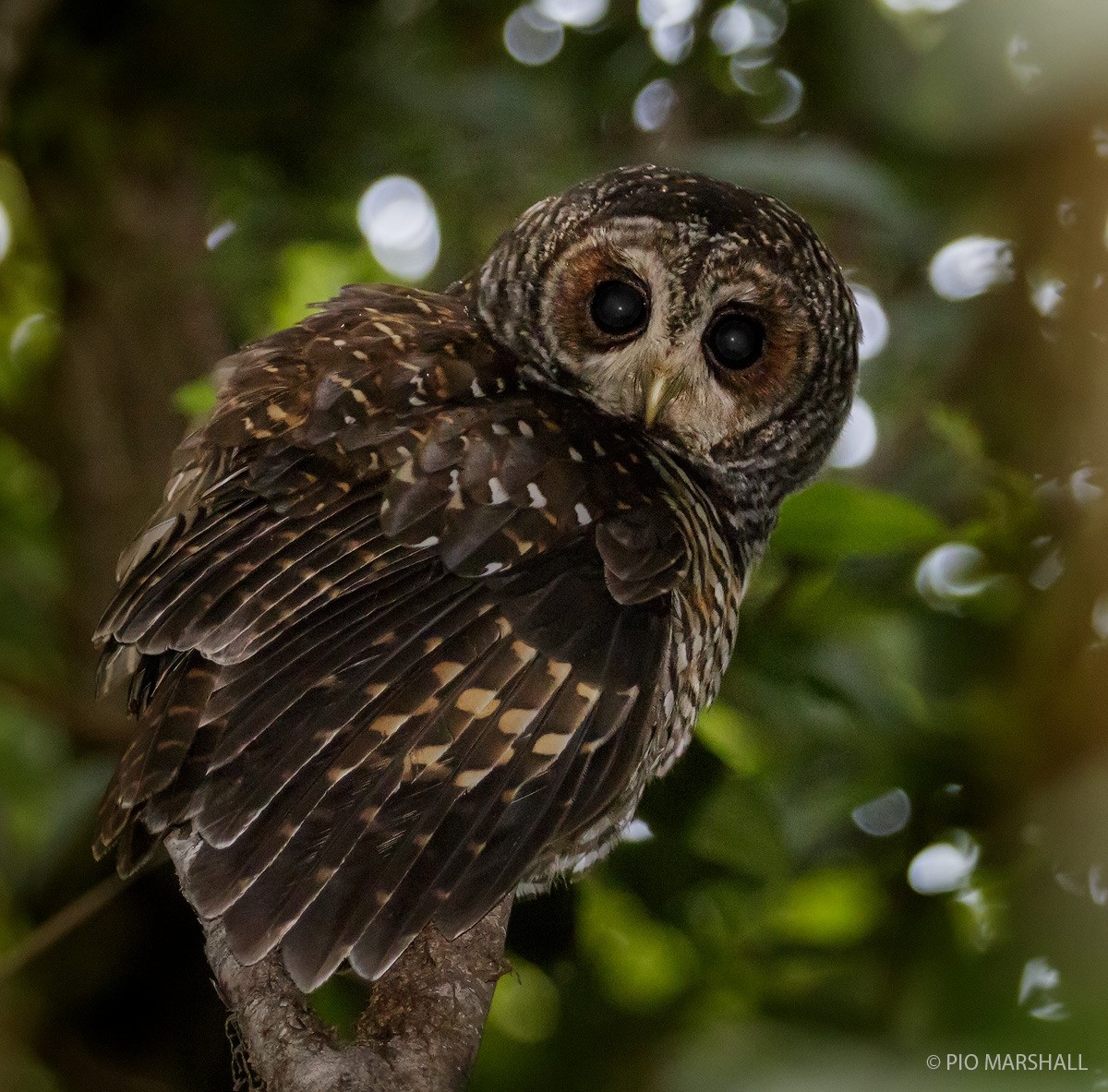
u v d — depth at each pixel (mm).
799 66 11109
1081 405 9406
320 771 5480
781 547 7219
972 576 9828
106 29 12156
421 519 6203
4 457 14961
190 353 12742
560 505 6512
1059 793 6270
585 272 7953
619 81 11555
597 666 6078
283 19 12023
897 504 6996
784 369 8289
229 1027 5938
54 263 12875
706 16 11461
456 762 5656
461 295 8867
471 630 5977
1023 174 9172
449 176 11742
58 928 8484
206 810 5336
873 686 8523
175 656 5984
